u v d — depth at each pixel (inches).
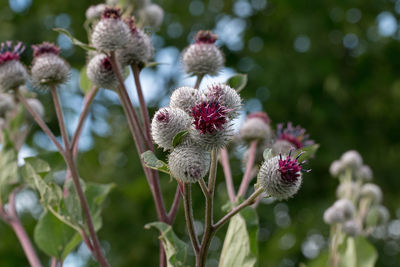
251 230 136.8
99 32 144.8
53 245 162.6
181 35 484.4
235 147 189.6
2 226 403.9
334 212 197.3
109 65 152.2
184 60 167.6
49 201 146.1
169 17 491.8
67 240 164.2
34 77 156.3
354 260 197.2
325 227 402.9
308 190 430.3
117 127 456.8
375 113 485.1
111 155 427.5
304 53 465.4
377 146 474.0
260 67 455.2
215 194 407.8
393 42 488.1
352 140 457.1
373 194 224.4
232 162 409.7
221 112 113.9
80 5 470.9
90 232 138.8
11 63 159.2
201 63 163.8
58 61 157.9
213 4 517.3
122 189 389.1
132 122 145.7
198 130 112.3
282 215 435.2
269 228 438.3
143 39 154.9
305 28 453.4
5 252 396.8
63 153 144.0
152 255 388.5
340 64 476.4
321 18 471.2
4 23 459.8
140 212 394.9
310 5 471.2
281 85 438.0
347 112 476.7
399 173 454.9
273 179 115.5
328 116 443.8
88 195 173.5
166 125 114.7
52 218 163.5
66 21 478.9
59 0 472.1
